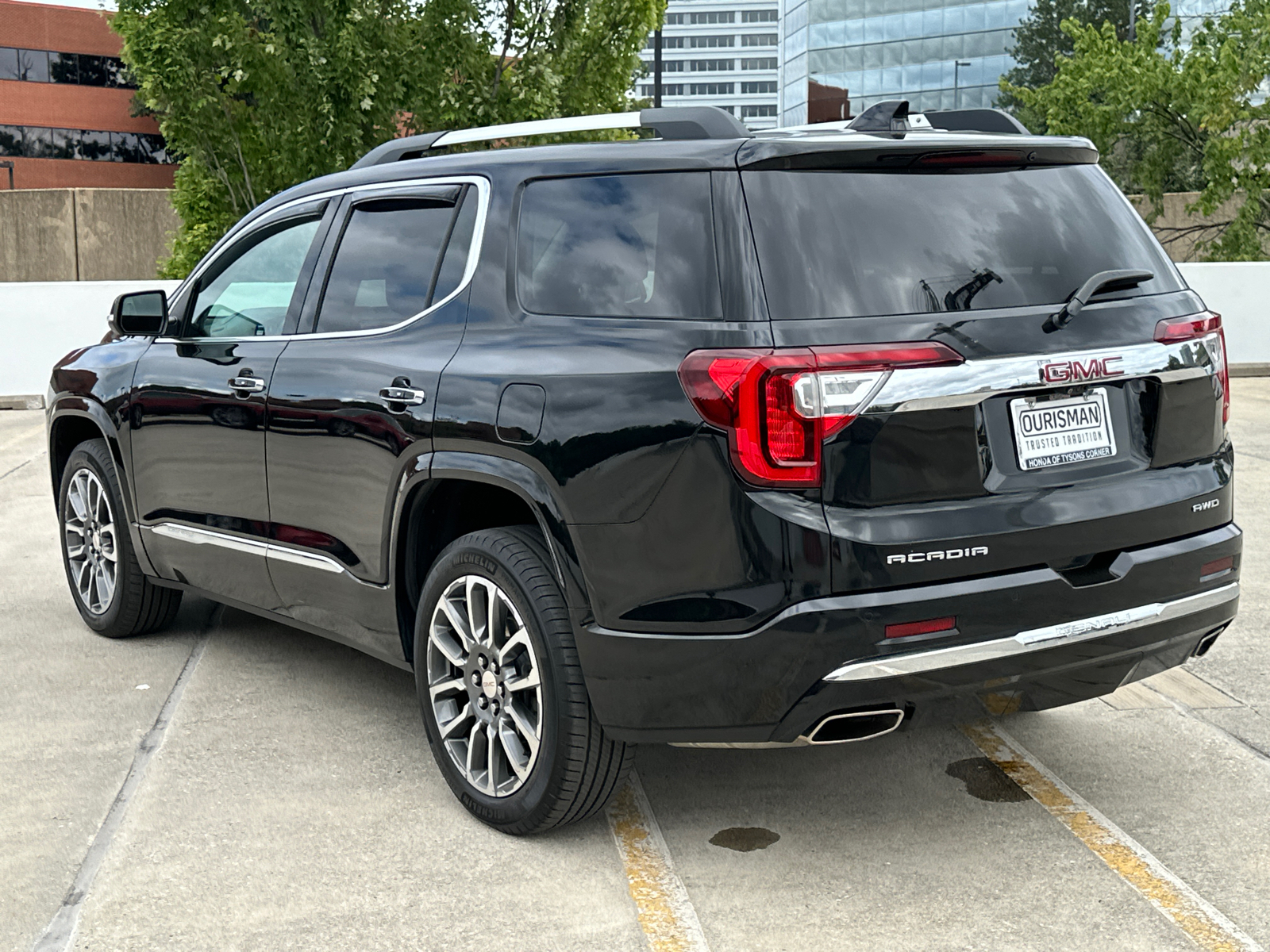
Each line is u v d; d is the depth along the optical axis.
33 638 5.45
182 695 4.68
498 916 3.07
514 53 21.78
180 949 2.94
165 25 20.78
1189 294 3.51
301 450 4.07
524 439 3.25
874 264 3.02
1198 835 3.44
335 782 3.88
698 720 3.07
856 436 2.90
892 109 3.37
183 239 22.47
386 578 3.84
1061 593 3.07
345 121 20.41
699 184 3.15
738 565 2.93
